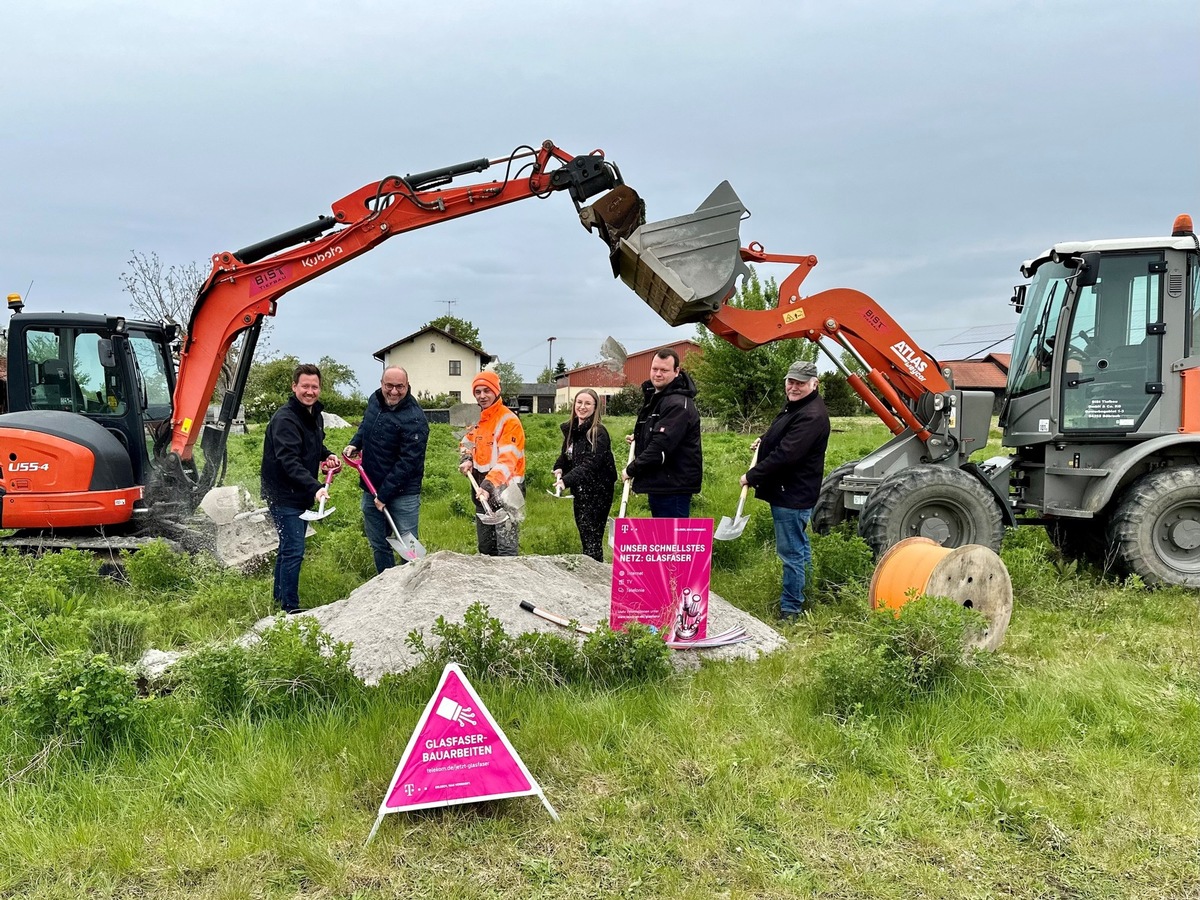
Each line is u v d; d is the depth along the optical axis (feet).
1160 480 21.31
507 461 19.56
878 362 22.81
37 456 21.91
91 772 10.95
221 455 24.64
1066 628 17.81
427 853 9.46
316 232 22.26
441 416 120.98
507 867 9.25
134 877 9.11
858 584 18.94
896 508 20.81
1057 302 22.70
